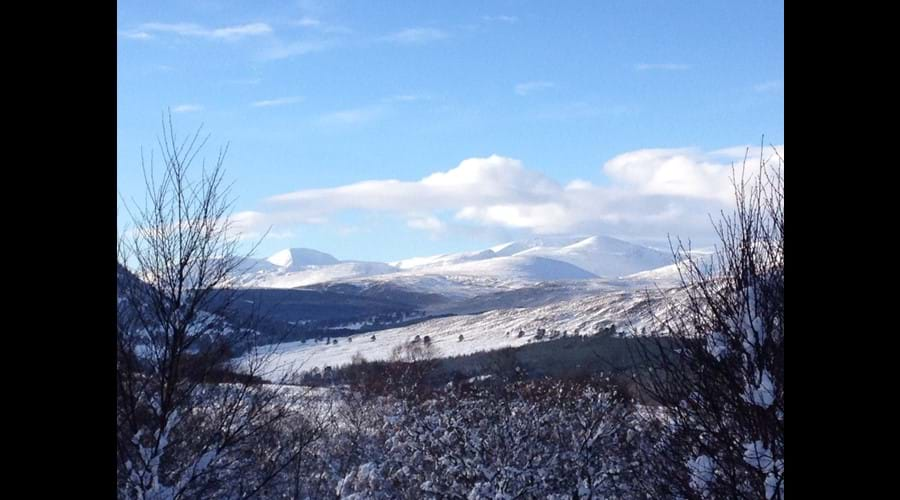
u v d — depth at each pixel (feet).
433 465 81.15
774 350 41.09
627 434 71.41
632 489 72.02
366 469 78.07
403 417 82.69
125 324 52.24
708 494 44.73
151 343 52.65
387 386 113.80
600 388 77.20
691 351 44.98
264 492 66.33
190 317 52.85
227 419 57.98
